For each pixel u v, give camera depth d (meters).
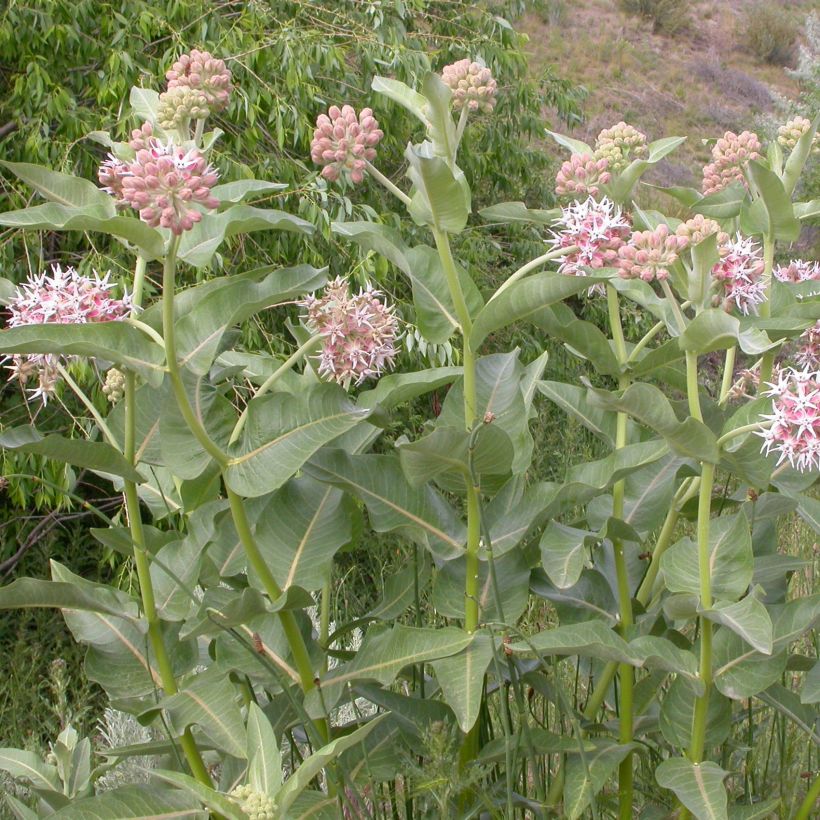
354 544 0.85
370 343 0.77
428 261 0.78
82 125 1.81
